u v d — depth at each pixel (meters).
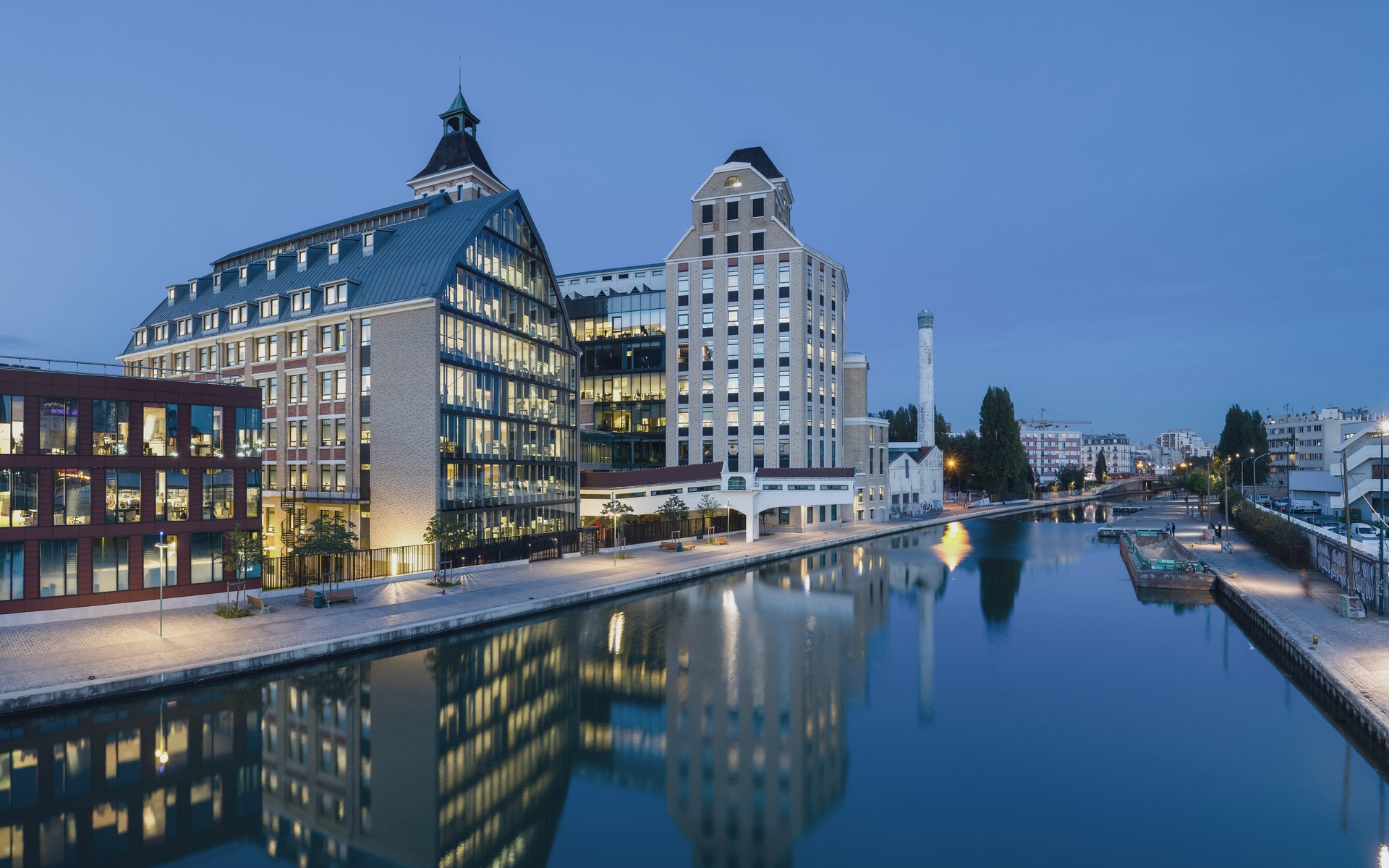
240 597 34.72
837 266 85.12
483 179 76.44
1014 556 61.97
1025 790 18.53
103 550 31.20
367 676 27.19
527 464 54.47
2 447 28.88
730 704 24.84
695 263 80.62
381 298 47.50
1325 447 97.81
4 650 25.75
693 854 15.63
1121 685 27.02
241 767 19.98
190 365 59.78
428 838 16.56
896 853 15.65
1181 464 182.25
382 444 46.81
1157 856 15.44
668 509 61.72
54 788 18.73
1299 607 34.94
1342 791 18.41
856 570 53.69
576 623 35.56
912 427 143.00
